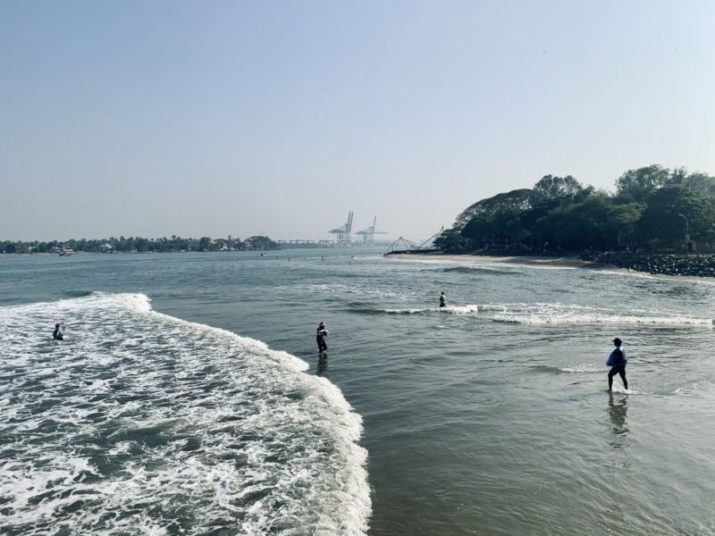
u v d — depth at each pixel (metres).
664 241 90.81
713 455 9.96
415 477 9.16
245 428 11.75
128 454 10.53
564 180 177.12
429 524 7.60
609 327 25.62
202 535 7.36
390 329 25.48
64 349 21.67
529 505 8.12
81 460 10.32
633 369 16.88
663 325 26.16
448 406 13.19
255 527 7.51
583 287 50.44
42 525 7.84
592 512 7.90
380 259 150.62
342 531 7.34
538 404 13.24
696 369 16.83
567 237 109.38
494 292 45.72
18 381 16.62
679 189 89.81
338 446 10.55
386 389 14.85
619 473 9.21
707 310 32.25
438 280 61.69
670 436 10.94
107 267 116.50
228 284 58.72
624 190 129.00
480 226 158.50
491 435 11.12
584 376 16.03
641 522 7.60
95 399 14.48
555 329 25.14
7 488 9.14
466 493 8.54
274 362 18.33
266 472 9.41
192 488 8.89
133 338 23.78
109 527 7.71
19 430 12.12
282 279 66.31
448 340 22.39
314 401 13.57
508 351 19.94
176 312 33.97
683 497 8.32
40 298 47.09
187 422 12.30
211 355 19.78
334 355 19.61
